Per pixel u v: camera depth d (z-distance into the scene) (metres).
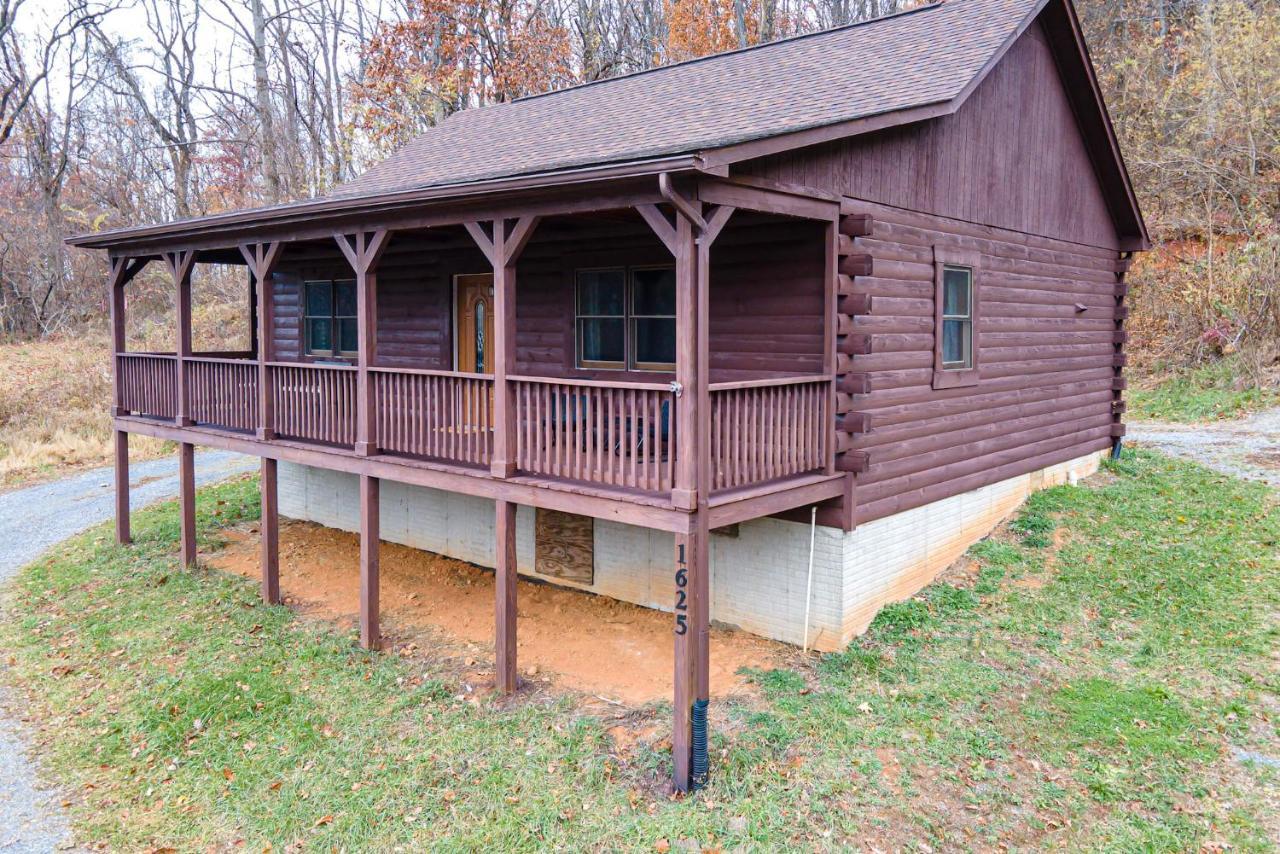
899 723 7.13
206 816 6.46
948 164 9.57
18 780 7.08
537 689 8.12
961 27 10.36
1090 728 7.02
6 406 23.73
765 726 7.05
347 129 29.02
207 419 11.48
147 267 36.47
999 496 11.16
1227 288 19.61
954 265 9.80
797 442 7.76
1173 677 7.75
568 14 32.97
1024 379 11.44
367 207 8.25
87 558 12.77
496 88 27.84
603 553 10.43
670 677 8.24
